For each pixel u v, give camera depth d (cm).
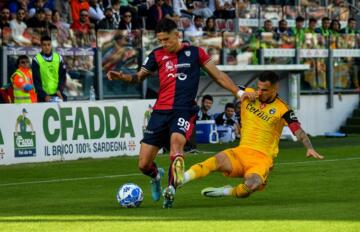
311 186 3356
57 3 5953
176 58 2747
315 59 7050
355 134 7062
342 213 2444
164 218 2381
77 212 2603
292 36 6850
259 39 6619
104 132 4972
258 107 2775
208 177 3809
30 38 5544
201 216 2411
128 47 6006
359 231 2077
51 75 4975
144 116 5162
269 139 2769
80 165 4519
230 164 2741
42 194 3272
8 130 4609
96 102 4953
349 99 7325
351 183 3453
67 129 4822
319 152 5159
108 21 6028
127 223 2277
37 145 4709
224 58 6412
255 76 6688
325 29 7138
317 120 7100
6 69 5434
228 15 6869
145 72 2791
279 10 7219
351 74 7325
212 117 6175
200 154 5106
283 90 6869
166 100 2733
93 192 3309
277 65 6594
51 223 2311
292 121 2744
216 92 6562
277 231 2081
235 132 6134
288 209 2569
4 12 5478
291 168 4156
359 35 7362
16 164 4600
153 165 2791
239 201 2884
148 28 6316
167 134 2750
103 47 5891
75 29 5775
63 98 5097
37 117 4719
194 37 6266
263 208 2617
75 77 5747
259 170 2714
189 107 2734
